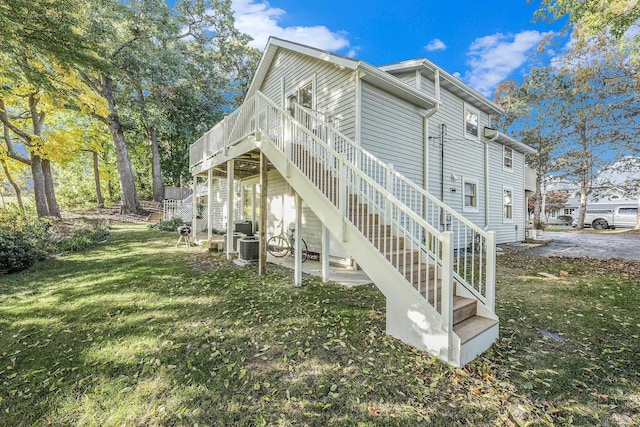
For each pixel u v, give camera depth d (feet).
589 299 14.87
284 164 16.52
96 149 50.67
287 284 17.10
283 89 28.71
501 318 12.32
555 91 60.08
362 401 7.02
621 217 64.75
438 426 6.26
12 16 19.11
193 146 35.50
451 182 31.27
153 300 14.06
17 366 8.59
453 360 8.66
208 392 7.36
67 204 65.21
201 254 25.89
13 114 39.73
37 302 13.78
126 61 47.26
